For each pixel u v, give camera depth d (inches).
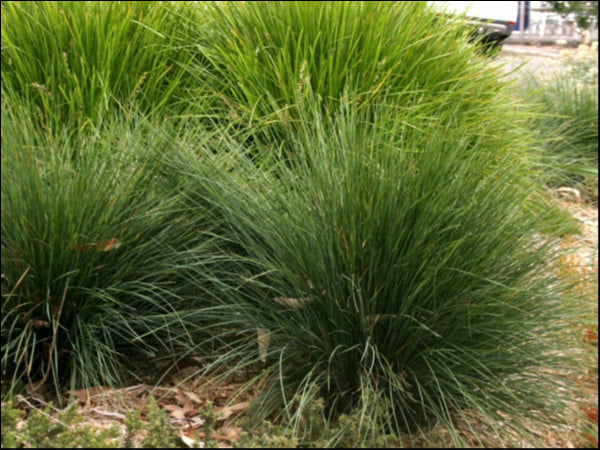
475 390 113.0
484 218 117.6
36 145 137.5
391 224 113.6
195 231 132.7
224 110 166.6
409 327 113.9
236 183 128.2
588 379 133.2
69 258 120.3
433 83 177.5
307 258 115.8
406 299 112.8
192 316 132.5
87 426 99.2
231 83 168.6
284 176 128.1
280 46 175.9
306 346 118.6
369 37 170.4
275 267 119.7
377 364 115.8
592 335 140.7
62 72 164.9
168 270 125.3
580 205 246.1
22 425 104.7
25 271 115.3
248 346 123.9
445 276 113.8
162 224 132.3
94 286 124.5
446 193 114.4
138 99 167.0
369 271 113.1
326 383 117.6
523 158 187.5
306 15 175.0
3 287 119.3
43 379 117.6
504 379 118.6
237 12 181.3
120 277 125.6
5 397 109.4
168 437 98.7
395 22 181.9
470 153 134.2
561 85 303.4
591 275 129.2
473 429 116.0
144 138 141.6
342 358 116.5
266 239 120.5
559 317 121.6
